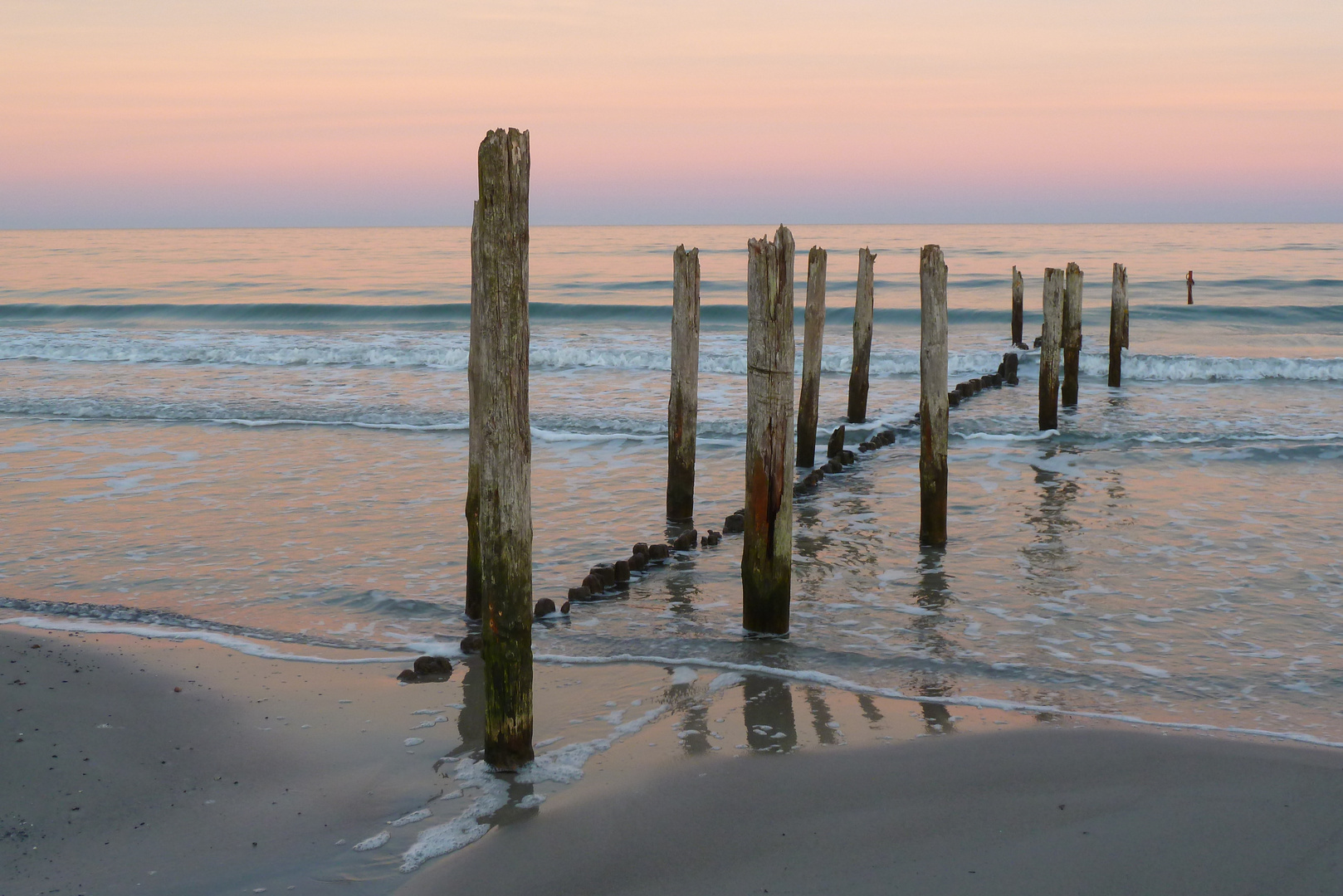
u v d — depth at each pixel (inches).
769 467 302.4
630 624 324.8
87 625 317.1
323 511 460.1
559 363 924.0
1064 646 304.5
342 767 225.8
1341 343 1074.7
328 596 349.1
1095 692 271.0
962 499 486.9
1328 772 218.4
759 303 296.5
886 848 191.2
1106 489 502.3
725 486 512.7
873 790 214.4
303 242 3993.6
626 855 189.6
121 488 502.3
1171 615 331.0
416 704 260.5
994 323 1257.4
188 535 422.3
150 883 179.8
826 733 243.9
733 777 220.5
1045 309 636.1
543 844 193.8
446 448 596.4
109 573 373.1
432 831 198.7
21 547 406.0
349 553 398.3
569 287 1763.0
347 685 273.1
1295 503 470.3
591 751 235.0
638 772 223.5
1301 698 266.5
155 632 311.4
